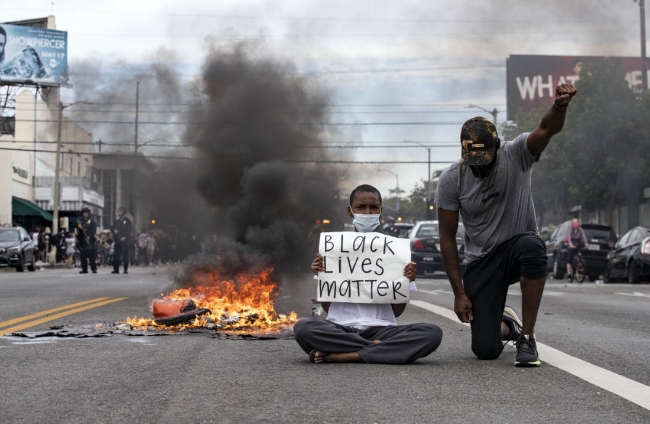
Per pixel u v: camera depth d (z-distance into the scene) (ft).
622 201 129.90
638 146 117.91
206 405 14.35
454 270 19.84
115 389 15.89
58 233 138.51
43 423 12.98
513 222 19.35
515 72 210.59
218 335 24.40
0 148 140.97
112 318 31.35
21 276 78.38
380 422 13.09
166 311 27.89
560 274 87.66
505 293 19.71
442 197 19.86
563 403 14.60
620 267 73.67
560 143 121.49
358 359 18.92
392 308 19.58
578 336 25.72
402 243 19.20
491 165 18.98
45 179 167.02
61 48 178.29
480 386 16.17
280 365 18.81
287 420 13.20
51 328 27.17
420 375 17.39
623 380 16.96
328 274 19.27
